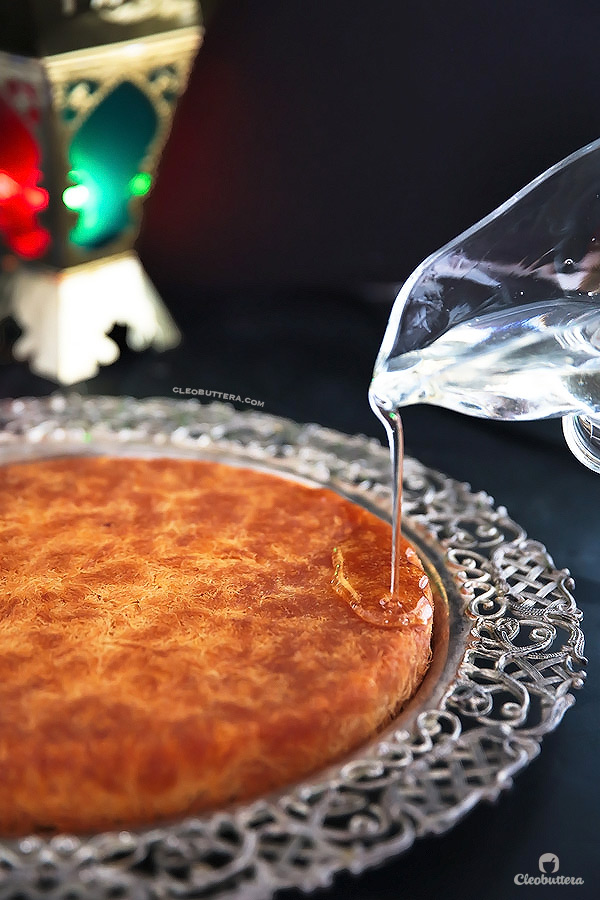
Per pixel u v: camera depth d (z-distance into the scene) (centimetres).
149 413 82
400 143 99
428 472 77
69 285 90
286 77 98
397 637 61
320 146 100
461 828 58
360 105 98
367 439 84
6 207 89
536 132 97
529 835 58
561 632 67
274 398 89
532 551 70
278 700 57
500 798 59
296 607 63
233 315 100
